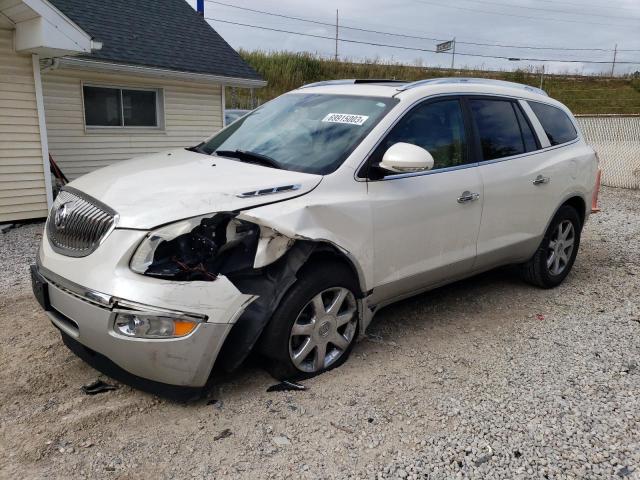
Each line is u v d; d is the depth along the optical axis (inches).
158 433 118.5
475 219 174.4
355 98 169.5
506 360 157.2
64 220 131.3
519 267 218.7
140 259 115.7
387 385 140.5
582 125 660.1
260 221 124.0
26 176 349.1
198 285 117.1
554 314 194.4
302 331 136.0
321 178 139.8
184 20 566.3
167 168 146.7
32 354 152.6
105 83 458.0
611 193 515.2
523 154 194.5
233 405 129.1
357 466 110.3
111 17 499.2
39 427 119.3
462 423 125.4
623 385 144.3
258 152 158.1
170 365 116.4
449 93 175.2
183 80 499.8
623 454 115.9
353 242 141.3
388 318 185.8
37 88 344.2
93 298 115.8
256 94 1165.7
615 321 188.7
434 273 167.2
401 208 151.9
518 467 111.3
